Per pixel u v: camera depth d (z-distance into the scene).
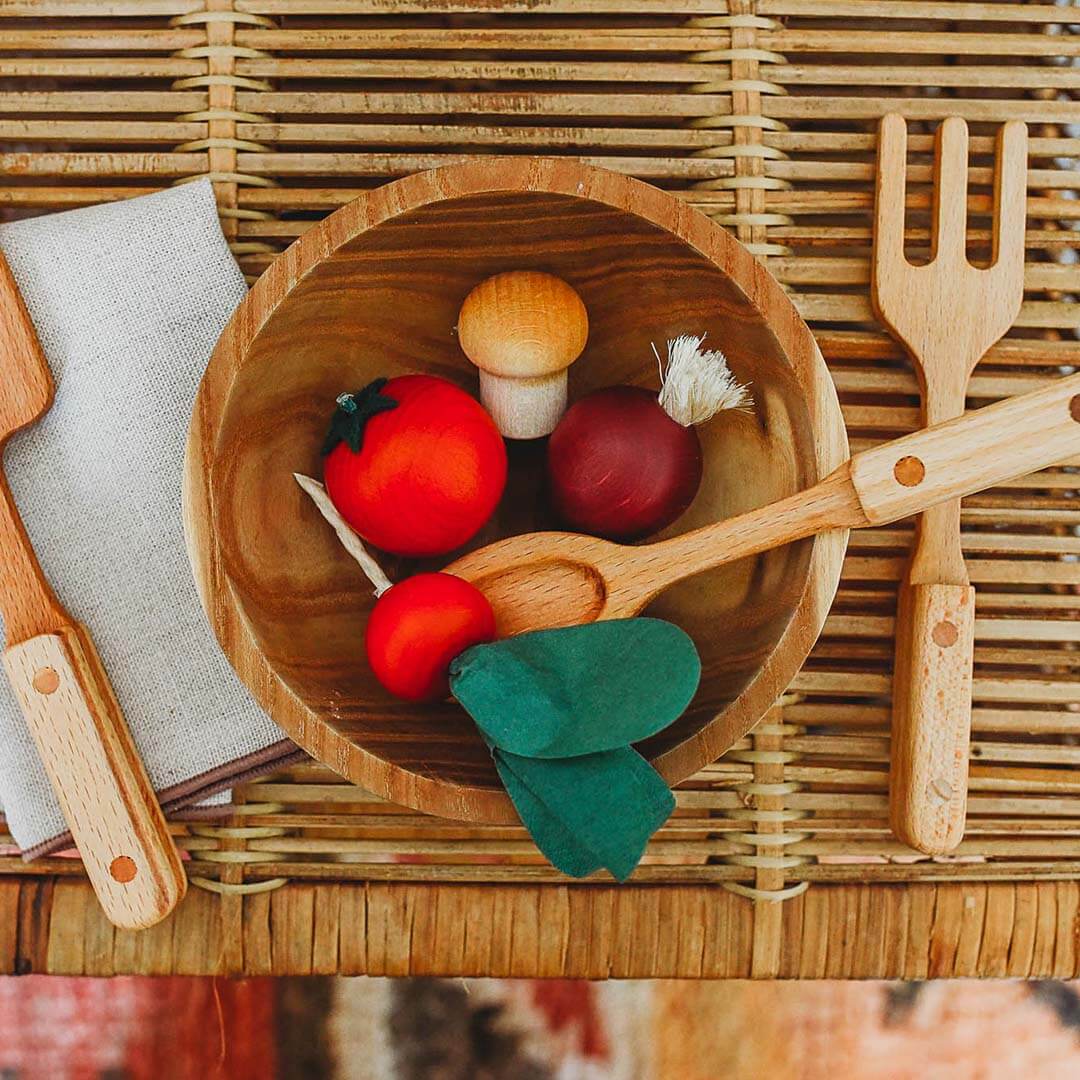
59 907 0.61
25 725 0.57
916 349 0.58
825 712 0.61
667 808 0.47
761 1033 0.78
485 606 0.49
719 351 0.53
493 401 0.53
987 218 0.61
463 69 0.59
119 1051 0.77
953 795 0.56
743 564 0.53
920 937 0.61
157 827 0.55
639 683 0.46
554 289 0.50
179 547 0.57
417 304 0.54
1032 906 0.61
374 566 0.52
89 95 0.59
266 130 0.59
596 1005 0.77
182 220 0.56
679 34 0.59
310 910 0.60
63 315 0.56
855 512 0.48
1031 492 0.62
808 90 0.61
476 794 0.48
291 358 0.51
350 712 0.50
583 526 0.52
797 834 0.61
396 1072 0.77
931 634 0.56
